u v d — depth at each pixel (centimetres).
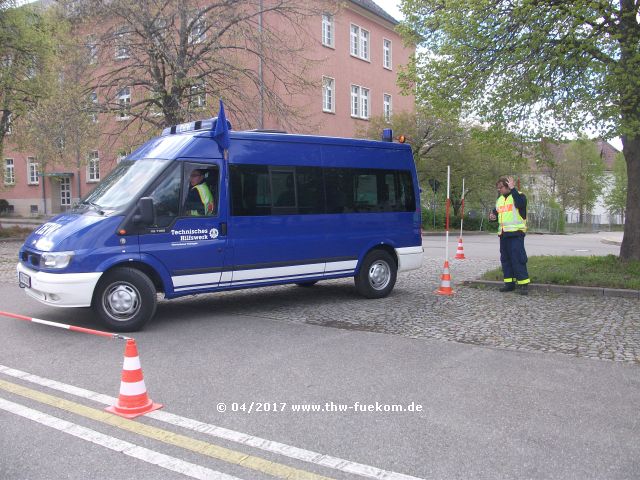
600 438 388
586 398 465
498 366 554
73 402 453
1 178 2725
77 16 1617
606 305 851
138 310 695
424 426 408
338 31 3061
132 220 685
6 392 477
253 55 1780
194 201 734
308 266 845
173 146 742
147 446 373
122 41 1581
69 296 654
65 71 1659
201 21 1609
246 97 1650
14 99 2142
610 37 925
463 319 770
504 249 976
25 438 385
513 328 713
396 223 952
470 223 3838
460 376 523
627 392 479
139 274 693
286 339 662
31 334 680
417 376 523
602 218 6981
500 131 1133
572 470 342
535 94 1003
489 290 1008
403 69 1280
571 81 1003
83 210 717
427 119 3053
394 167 954
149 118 1683
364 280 918
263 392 479
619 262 1102
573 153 5591
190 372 534
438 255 1723
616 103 954
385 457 359
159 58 1576
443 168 3148
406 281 1130
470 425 410
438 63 1130
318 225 852
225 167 759
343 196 883
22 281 709
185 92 1670
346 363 564
